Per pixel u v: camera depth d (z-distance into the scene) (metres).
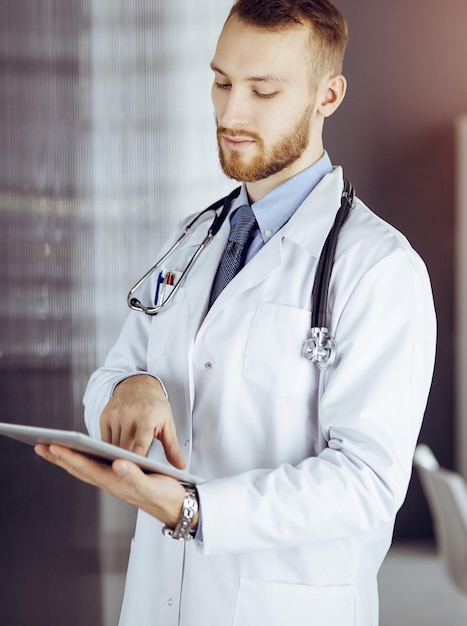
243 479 1.14
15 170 2.53
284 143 1.26
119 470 1.02
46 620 2.54
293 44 1.24
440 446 2.57
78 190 2.53
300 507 1.12
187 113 2.51
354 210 1.32
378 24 2.51
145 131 2.52
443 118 2.52
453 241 2.54
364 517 1.14
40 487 2.55
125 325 1.56
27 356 2.55
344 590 1.25
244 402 1.27
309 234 1.29
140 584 1.36
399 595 2.54
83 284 2.55
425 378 1.24
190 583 1.29
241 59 1.23
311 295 1.26
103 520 2.54
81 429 2.56
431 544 2.55
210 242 1.45
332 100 1.33
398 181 2.54
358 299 1.20
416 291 1.22
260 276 1.29
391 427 1.16
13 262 2.54
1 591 2.54
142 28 2.50
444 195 2.54
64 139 2.53
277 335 1.25
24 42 2.51
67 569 2.54
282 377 1.24
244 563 1.25
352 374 1.18
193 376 1.32
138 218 2.53
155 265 1.48
